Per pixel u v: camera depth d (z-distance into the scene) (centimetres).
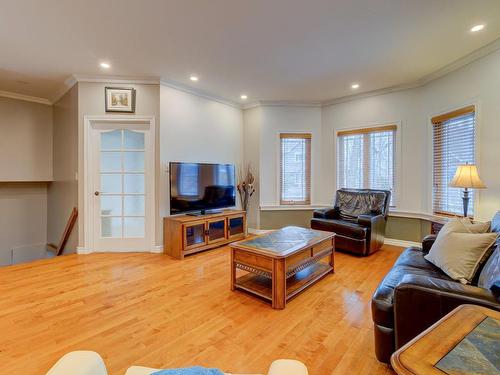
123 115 380
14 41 276
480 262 181
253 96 467
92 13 229
